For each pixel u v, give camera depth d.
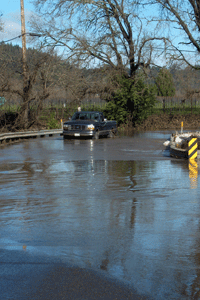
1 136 27.88
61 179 13.30
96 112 33.22
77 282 5.05
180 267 5.58
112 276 5.24
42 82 38.53
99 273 5.34
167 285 4.98
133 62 47.91
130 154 21.27
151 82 49.41
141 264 5.68
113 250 6.29
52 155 20.62
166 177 13.76
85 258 5.91
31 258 5.90
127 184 12.35
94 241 6.76
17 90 35.66
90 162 17.91
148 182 12.72
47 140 31.16
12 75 35.16
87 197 10.41
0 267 5.54
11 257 5.94
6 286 4.94
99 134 32.47
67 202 9.84
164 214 8.62
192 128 50.31
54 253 6.13
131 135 37.88
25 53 36.12
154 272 5.39
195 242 6.71
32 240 6.81
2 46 35.97
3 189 11.55
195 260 5.86
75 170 15.41
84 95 49.19
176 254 6.11
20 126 36.31
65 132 32.03
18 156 20.19
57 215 8.56
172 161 18.44
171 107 60.81
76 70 44.84
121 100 49.19
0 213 8.74
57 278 5.17
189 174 14.47
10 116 36.88
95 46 45.56
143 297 4.65
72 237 6.99
